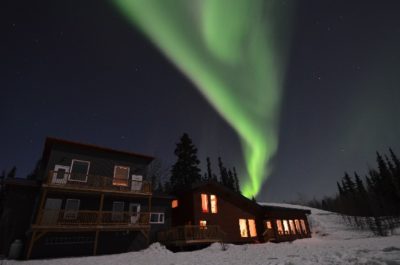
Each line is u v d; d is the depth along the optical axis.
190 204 25.91
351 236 35.16
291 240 31.50
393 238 25.50
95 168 22.52
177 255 17.20
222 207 27.78
